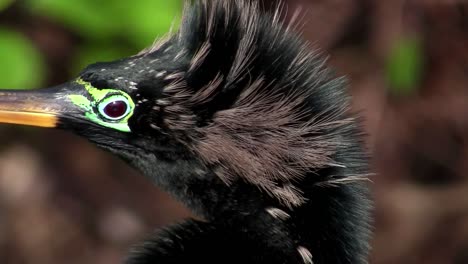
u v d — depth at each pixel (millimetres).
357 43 9250
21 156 9781
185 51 4559
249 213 4613
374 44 9172
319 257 4547
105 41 7512
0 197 9609
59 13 7156
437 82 9906
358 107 9188
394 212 9891
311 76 4531
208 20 4566
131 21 7051
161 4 7086
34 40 9039
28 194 9672
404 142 9914
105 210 9805
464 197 10039
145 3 7066
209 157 4527
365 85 9227
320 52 4730
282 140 4449
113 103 4594
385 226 9883
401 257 9781
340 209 4543
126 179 10086
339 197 4543
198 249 4676
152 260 4699
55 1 7094
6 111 4719
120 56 7539
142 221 9797
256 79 4469
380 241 9820
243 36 4496
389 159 9883
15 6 8797
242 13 4531
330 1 8953
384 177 9914
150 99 4523
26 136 9914
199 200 4695
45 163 9852
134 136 4613
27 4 7930
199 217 4867
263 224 4609
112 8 7074
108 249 9586
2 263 9375
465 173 10234
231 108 4469
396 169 9969
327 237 4539
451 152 10195
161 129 4559
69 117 4695
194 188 4660
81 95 4684
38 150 9898
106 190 9930
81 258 9484
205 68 4484
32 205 9641
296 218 4547
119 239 9633
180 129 4531
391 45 9141
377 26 9133
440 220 9938
